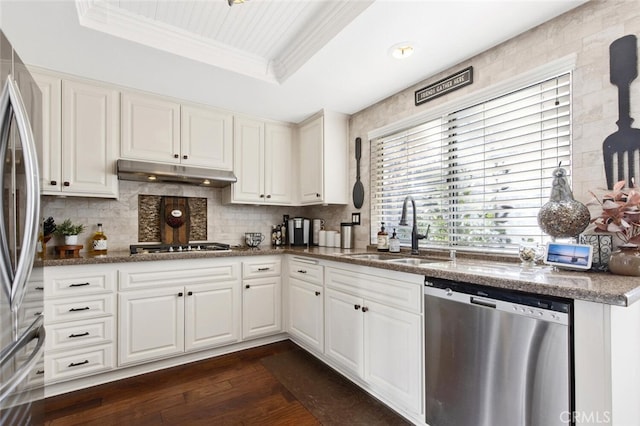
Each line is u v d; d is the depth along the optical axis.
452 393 1.46
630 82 1.41
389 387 1.79
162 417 1.76
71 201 2.55
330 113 3.04
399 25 1.71
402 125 2.56
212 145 2.88
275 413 1.80
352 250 2.84
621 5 1.44
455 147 2.21
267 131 3.22
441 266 1.67
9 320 1.09
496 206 1.98
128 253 2.46
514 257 1.83
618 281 1.17
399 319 1.74
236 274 2.66
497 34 1.81
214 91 2.56
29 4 1.52
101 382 2.14
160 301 2.32
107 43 1.86
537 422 1.16
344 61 2.09
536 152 1.77
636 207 1.29
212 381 2.17
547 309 1.14
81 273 2.04
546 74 1.68
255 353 2.65
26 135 1.18
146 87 2.48
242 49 2.19
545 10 1.60
